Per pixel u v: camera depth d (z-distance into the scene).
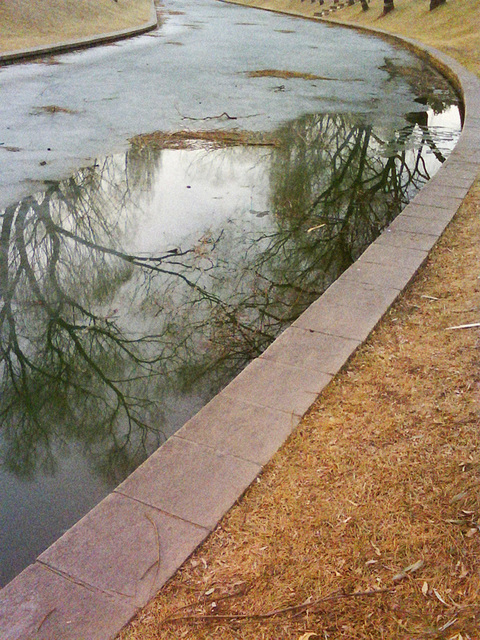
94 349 4.97
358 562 2.49
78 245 6.71
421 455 3.05
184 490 2.90
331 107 13.08
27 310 5.55
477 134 9.83
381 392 3.61
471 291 4.74
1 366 4.79
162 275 6.12
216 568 2.51
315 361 3.92
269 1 52.06
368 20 32.16
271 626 2.26
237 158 9.75
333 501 2.81
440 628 2.19
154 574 2.48
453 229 6.11
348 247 6.77
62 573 2.50
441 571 2.42
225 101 13.32
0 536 3.19
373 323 4.36
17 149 9.61
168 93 14.01
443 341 4.10
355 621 2.25
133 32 26.80
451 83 16.19
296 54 21.09
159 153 9.80
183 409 4.24
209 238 6.95
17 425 4.14
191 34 27.61
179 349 4.94
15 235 6.88
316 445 3.19
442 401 3.46
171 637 2.25
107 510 2.80
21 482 3.61
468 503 2.71
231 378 4.55
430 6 27.05
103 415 4.21
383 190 8.55
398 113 12.75
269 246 6.77
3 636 2.25
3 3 23.69
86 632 2.26
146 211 7.67
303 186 8.66
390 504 2.76
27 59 19.17
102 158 9.40
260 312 5.45
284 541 2.62
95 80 15.60
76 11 27.72
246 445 3.19
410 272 5.12
